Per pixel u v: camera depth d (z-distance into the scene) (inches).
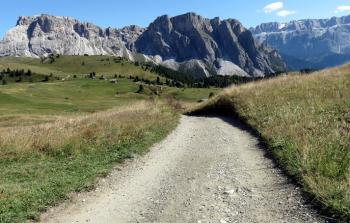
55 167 609.6
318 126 653.3
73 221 386.0
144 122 1005.8
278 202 395.2
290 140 604.4
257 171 529.7
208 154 689.0
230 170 553.6
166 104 1667.1
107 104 7244.1
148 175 563.8
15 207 408.8
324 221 329.1
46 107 5600.4
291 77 1552.7
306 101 943.0
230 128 996.6
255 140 762.2
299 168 461.1
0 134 846.5
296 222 338.6
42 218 394.9
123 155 685.9
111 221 382.9
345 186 367.6
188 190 472.1
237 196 431.8
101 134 841.5
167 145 812.0
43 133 848.9
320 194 369.1
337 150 490.6
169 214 391.2
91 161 644.7
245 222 351.9
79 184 502.9
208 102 1625.2
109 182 530.9
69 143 753.0
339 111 777.6
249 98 1237.1
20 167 615.5
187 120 1306.6
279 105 971.3
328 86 1121.4
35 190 466.3
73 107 5812.0
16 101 6097.4
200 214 382.9
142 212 404.5
